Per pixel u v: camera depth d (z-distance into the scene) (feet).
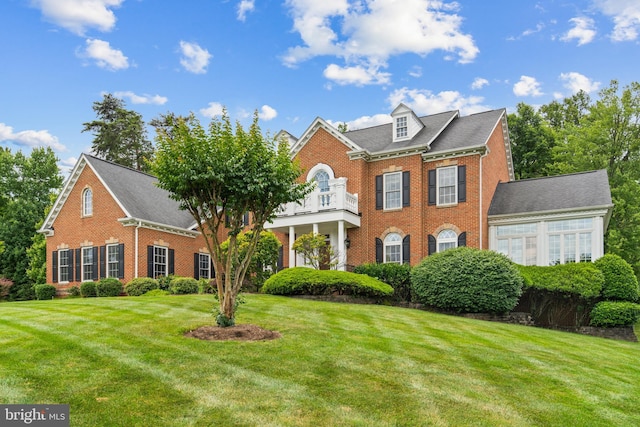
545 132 130.93
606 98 106.73
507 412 24.99
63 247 95.71
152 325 38.09
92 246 91.71
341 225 79.92
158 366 27.73
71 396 22.98
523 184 86.99
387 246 84.48
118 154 172.35
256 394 24.61
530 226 78.23
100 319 40.37
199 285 74.95
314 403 23.99
